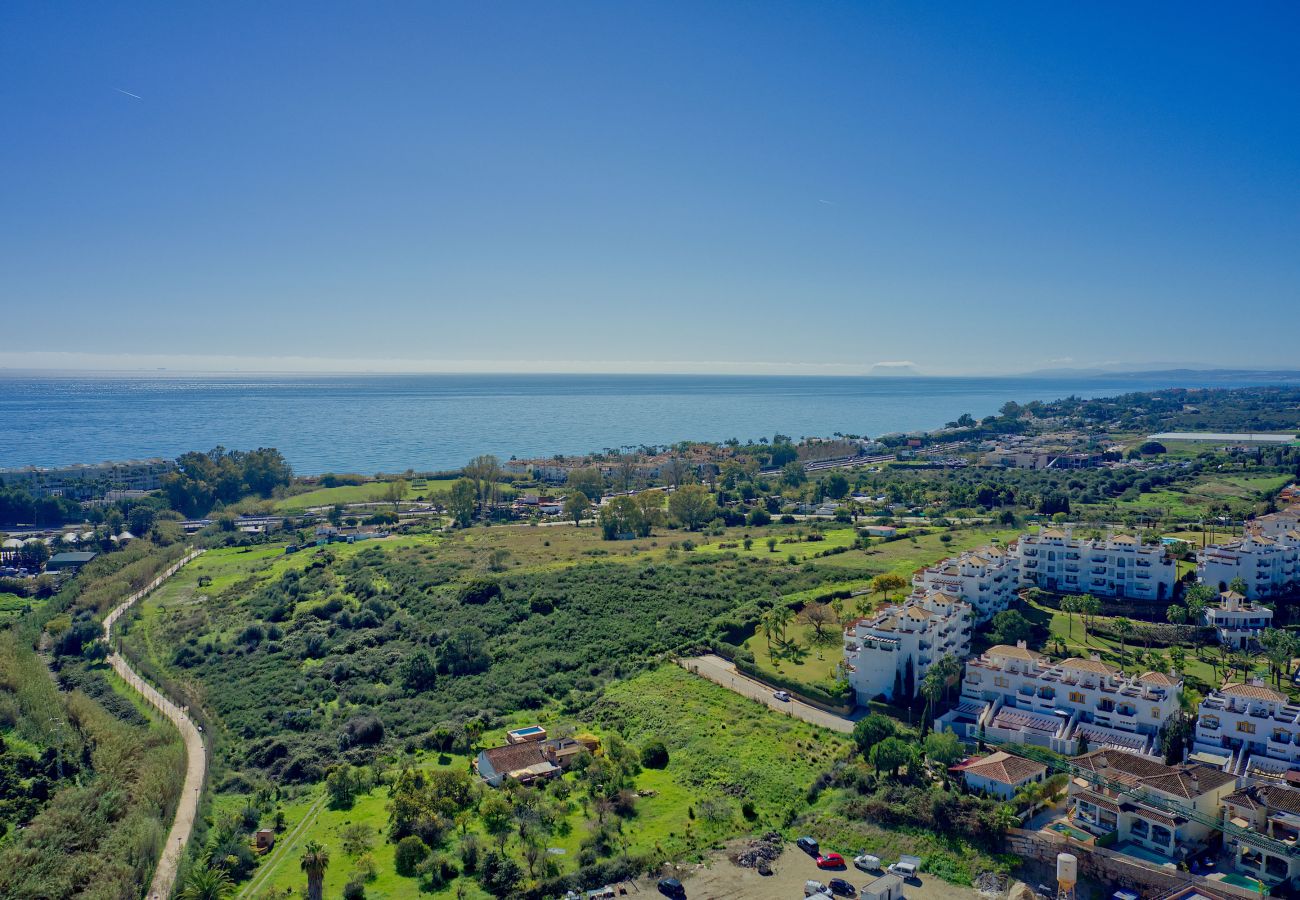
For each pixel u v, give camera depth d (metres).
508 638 166.88
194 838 99.94
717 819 99.31
